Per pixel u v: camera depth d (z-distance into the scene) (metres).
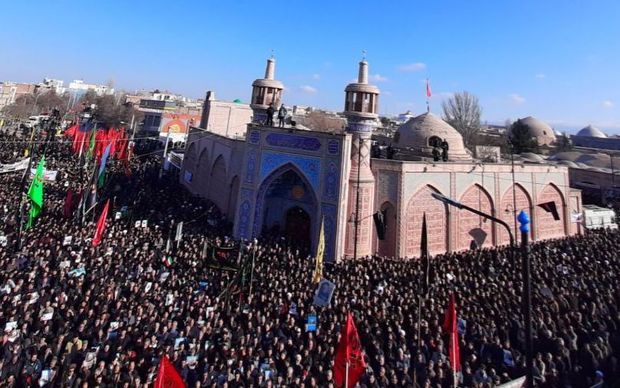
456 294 13.30
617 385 9.08
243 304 12.07
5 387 7.84
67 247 15.24
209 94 42.97
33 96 85.00
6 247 14.67
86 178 27.64
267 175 20.31
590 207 30.78
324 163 18.86
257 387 8.25
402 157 28.03
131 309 10.81
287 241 19.58
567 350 9.76
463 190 22.59
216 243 18.36
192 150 33.59
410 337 10.63
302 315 11.45
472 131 49.88
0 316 9.87
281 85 24.19
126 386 7.78
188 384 8.49
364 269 15.88
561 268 16.58
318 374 8.72
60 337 9.02
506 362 9.60
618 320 11.88
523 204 25.66
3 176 25.48
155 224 19.81
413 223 20.50
